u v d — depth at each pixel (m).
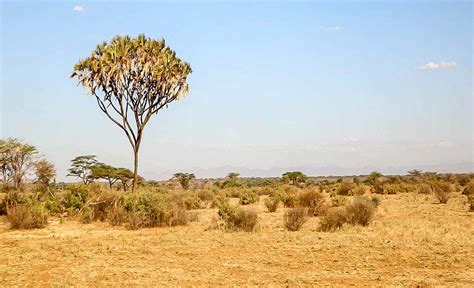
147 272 12.45
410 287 10.77
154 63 33.88
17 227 22.75
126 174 45.09
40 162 35.28
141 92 34.41
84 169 43.84
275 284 11.12
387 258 13.95
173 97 34.97
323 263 13.48
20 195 28.67
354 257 14.16
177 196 34.25
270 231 20.30
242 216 20.91
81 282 11.34
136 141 34.66
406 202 36.28
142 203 24.00
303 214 21.19
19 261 14.01
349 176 171.25
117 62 32.66
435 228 20.05
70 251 15.53
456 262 13.33
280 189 41.97
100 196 27.00
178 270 12.67
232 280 11.55
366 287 10.77
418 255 14.24
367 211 21.77
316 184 80.62
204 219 26.58
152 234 20.06
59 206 28.53
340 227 20.62
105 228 22.97
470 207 28.41
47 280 11.63
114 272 12.45
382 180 77.06
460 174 96.19
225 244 16.84
